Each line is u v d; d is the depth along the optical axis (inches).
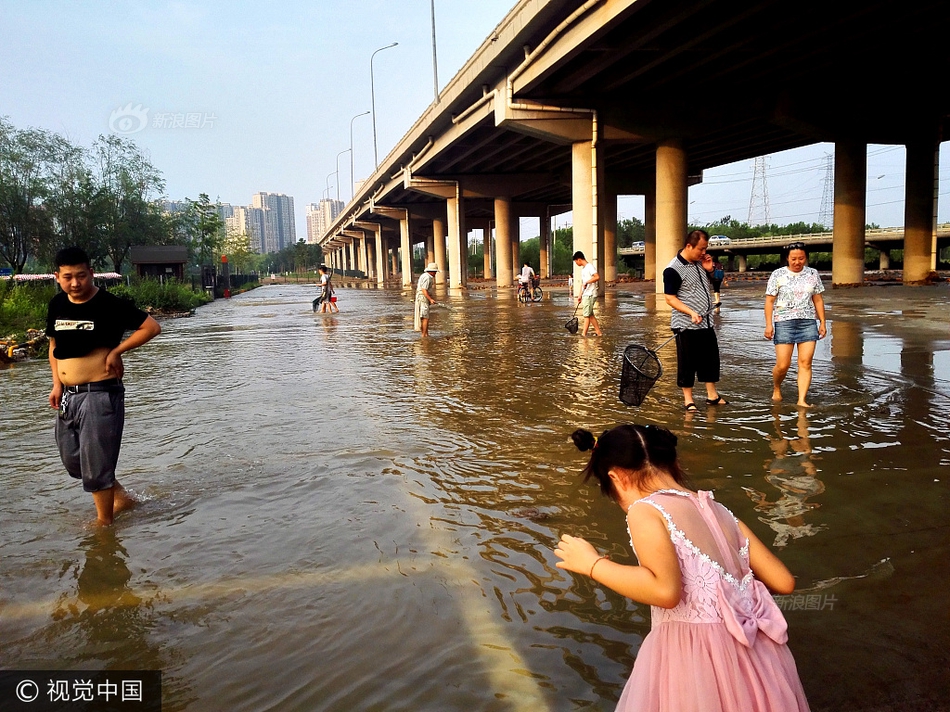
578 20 814.5
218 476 228.8
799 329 298.5
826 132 1134.4
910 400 301.9
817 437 249.4
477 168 1913.1
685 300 301.0
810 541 162.9
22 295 879.7
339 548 169.6
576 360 465.4
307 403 347.9
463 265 1961.1
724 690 80.8
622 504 100.2
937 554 154.6
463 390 369.1
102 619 138.7
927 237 1224.8
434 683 114.9
